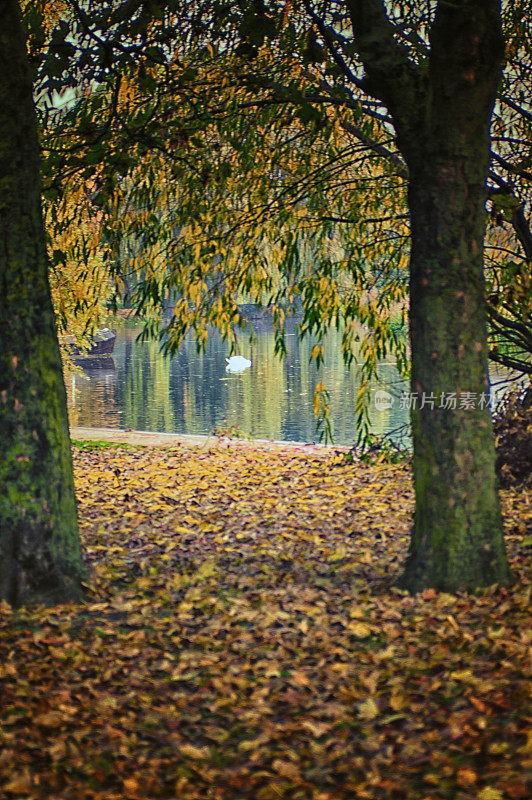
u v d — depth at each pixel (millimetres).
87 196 10625
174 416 27938
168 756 4625
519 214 12242
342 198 12648
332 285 13305
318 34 9758
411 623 6414
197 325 12266
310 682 5453
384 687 5359
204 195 11508
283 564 8992
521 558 8203
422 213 6992
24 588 7070
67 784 4312
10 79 6840
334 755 4523
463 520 7035
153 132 9758
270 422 25891
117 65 9055
